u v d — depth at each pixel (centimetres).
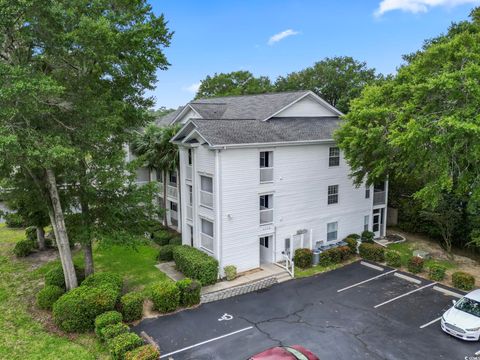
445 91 1464
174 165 2552
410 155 1623
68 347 1320
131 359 1153
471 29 1975
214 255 2003
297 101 2509
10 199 1750
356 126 1912
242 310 1638
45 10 1272
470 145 1440
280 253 2217
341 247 2273
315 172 2297
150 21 1639
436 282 1916
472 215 2198
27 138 1300
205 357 1275
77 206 1828
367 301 1714
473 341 1347
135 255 2336
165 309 1598
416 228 2700
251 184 2031
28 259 2228
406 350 1305
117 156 1661
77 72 1521
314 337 1400
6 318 1524
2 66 1194
